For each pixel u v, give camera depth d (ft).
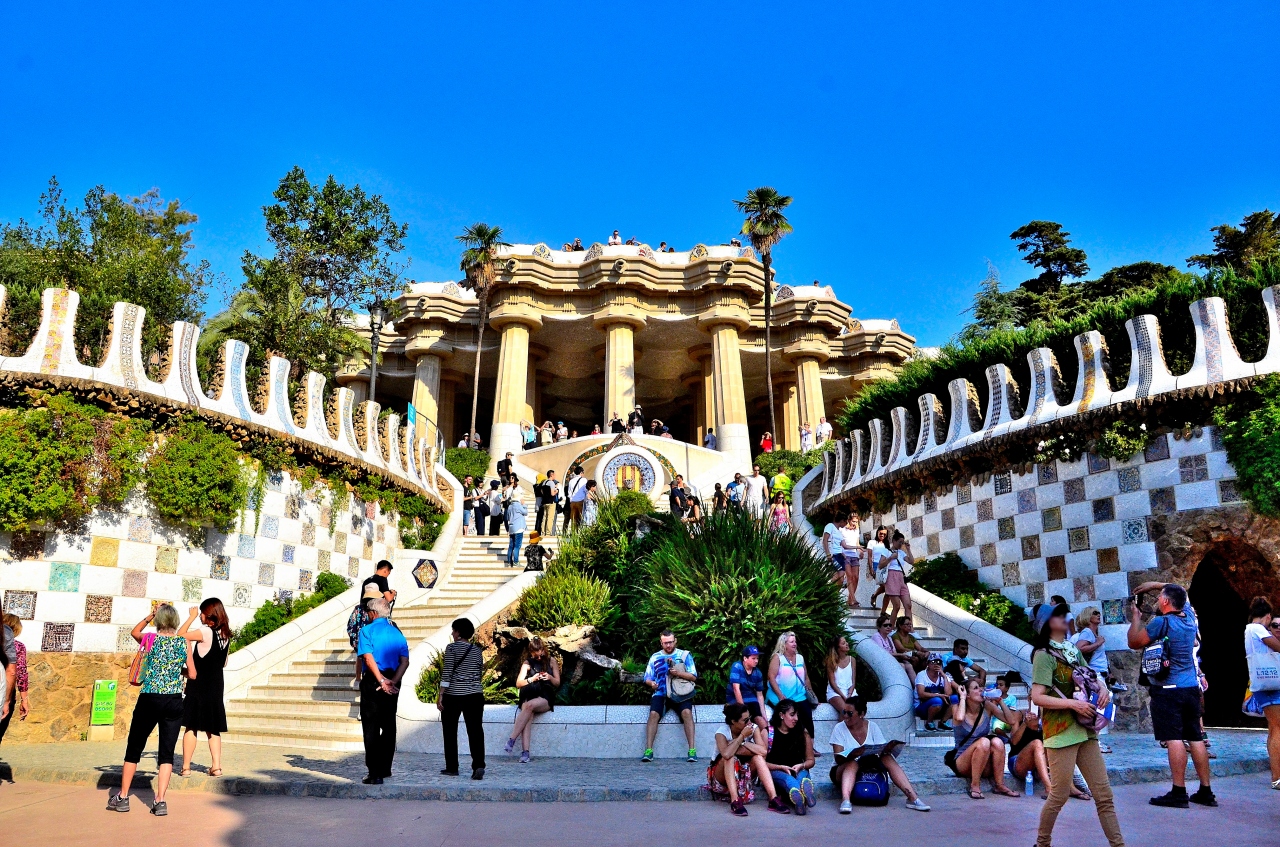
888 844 22.20
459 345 128.57
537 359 134.41
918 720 42.34
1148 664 26.84
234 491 49.24
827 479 77.61
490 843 22.17
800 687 33.76
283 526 54.29
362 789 28.78
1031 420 54.24
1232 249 116.37
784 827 24.30
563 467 102.27
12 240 75.87
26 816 25.45
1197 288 55.21
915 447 65.77
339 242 83.61
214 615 31.37
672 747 37.78
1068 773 20.02
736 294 121.70
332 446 59.41
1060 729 20.13
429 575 56.65
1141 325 49.78
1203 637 55.62
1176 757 26.16
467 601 59.06
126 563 44.93
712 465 101.96
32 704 40.86
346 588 57.88
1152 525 47.50
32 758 35.40
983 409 68.28
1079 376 52.95
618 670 43.65
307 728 42.29
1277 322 46.03
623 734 38.32
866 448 73.20
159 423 47.14
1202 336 47.62
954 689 41.22
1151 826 23.79
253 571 51.67
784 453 99.86
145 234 85.81
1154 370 48.85
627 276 119.03
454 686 31.81
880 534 55.98
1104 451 49.75
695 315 122.42
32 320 50.67
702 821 25.09
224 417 50.31
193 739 31.19
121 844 21.95
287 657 50.44
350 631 31.50
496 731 38.81
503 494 71.51
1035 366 55.31
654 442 102.01
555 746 38.19
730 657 42.34
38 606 41.73
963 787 29.73
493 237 117.80
